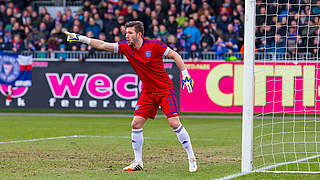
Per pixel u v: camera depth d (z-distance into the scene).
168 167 14.93
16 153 18.23
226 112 41.28
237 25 43.78
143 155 17.86
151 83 14.05
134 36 13.55
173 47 43.16
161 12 45.59
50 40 45.25
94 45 13.98
